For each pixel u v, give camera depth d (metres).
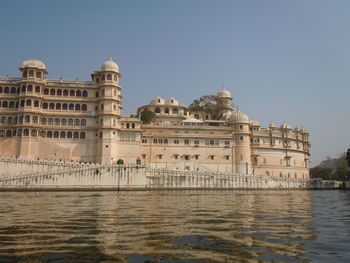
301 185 90.38
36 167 65.38
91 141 84.50
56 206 32.38
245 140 98.69
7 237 16.03
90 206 32.50
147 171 71.56
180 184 73.56
